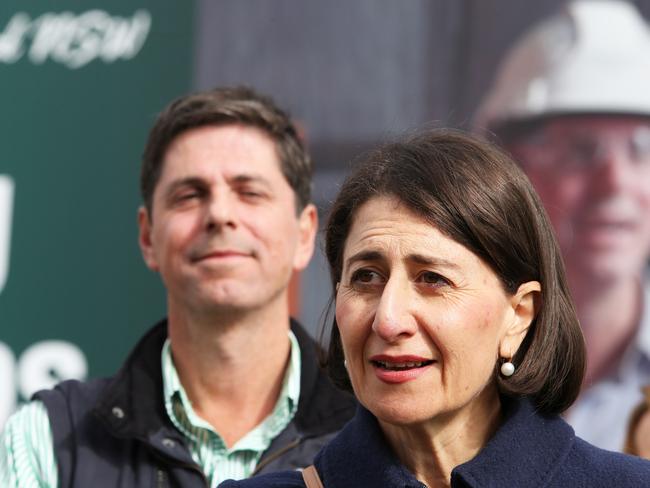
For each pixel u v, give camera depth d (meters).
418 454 4.05
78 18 10.73
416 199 3.88
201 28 10.45
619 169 9.38
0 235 10.43
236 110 6.43
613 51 9.48
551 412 4.11
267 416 6.15
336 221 4.14
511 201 3.94
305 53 10.16
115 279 10.42
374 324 3.78
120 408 5.95
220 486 4.29
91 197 10.52
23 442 5.92
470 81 9.74
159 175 6.42
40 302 10.39
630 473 3.92
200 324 6.09
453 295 3.84
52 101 10.62
